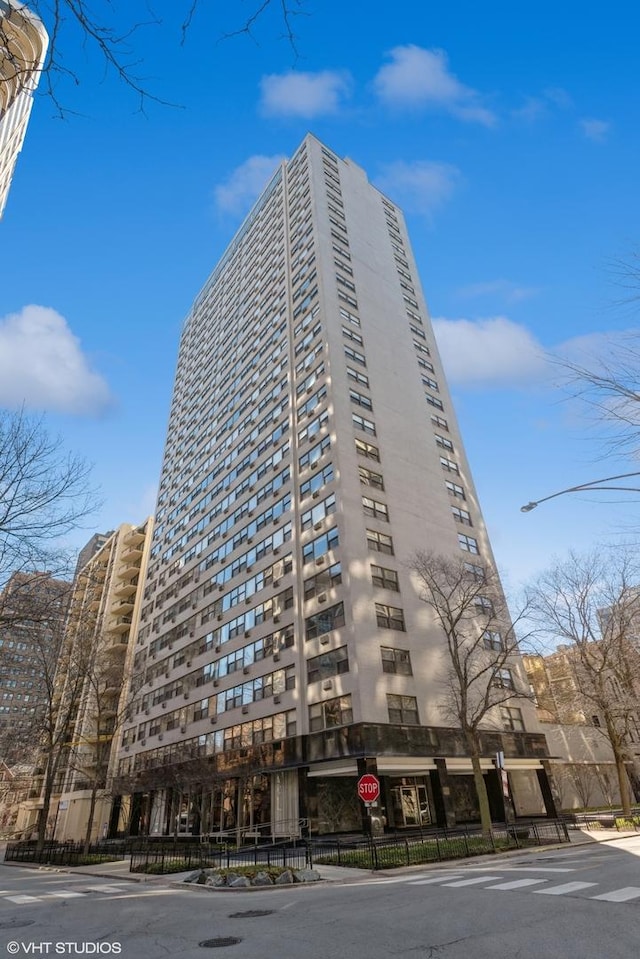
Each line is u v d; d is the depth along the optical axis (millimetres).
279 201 59562
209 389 61344
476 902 9930
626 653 33344
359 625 29781
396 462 38812
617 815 32656
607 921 7902
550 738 43906
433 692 30500
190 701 43344
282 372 45469
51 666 33656
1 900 14453
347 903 10984
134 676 46812
